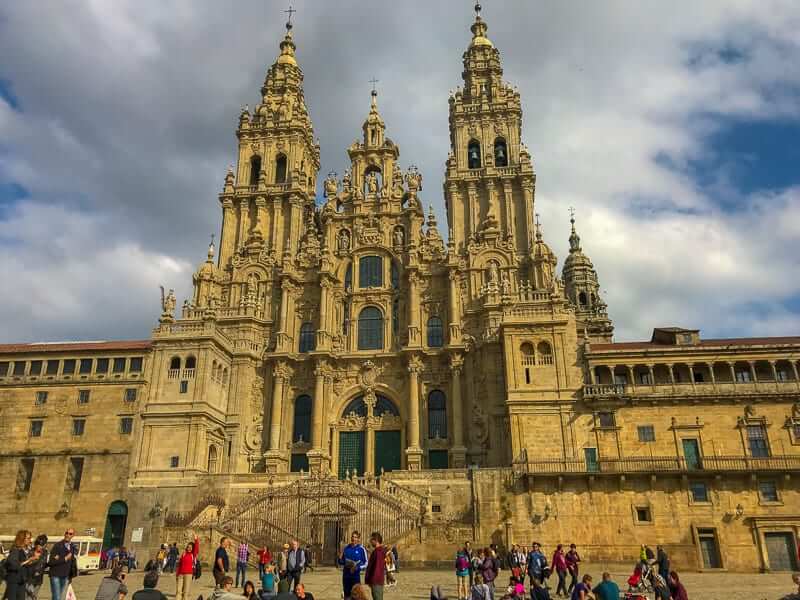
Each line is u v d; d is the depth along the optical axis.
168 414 56.50
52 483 55.31
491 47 79.81
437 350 64.12
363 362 65.50
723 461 50.88
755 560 47.66
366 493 47.66
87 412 57.25
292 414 64.44
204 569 43.72
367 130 77.00
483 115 74.62
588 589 21.34
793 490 49.22
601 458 53.00
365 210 72.62
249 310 66.56
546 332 57.78
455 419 60.72
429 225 70.81
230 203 74.50
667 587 22.61
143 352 59.06
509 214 69.06
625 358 55.88
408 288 67.31
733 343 56.69
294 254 70.94
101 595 16.56
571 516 49.03
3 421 57.72
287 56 85.00
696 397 53.53
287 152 76.88
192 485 53.50
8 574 17.22
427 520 46.59
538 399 55.47
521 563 35.84
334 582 34.28
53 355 59.59
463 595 26.31
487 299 63.56
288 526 47.31
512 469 50.28
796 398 52.75
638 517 49.09
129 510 53.34
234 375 63.66
